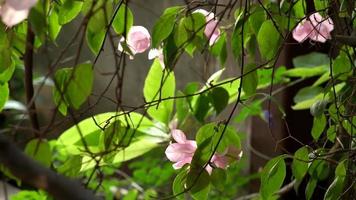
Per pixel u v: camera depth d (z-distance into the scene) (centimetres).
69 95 95
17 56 111
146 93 130
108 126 114
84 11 104
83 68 95
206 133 114
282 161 115
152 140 132
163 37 113
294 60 181
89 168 125
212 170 113
